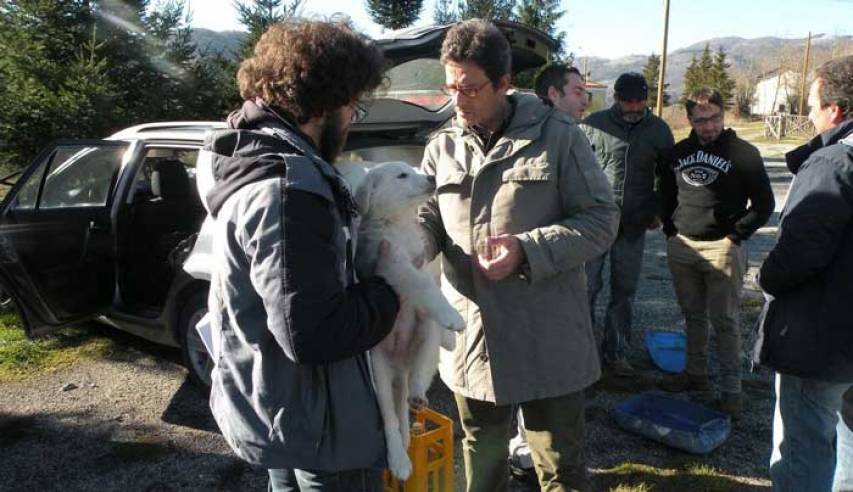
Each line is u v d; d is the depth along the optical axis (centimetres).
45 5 959
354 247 159
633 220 427
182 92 1070
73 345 508
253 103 154
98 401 416
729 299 371
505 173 220
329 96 150
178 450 358
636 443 352
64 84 926
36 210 436
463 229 229
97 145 474
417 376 216
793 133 3306
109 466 343
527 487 315
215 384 160
